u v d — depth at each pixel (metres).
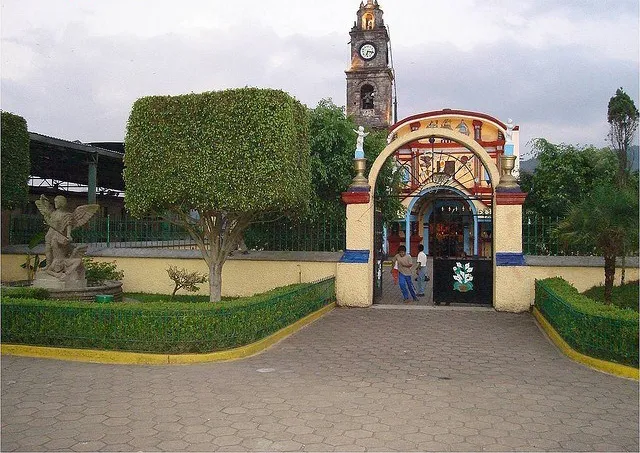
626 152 26.36
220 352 8.47
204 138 10.91
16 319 8.98
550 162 27.31
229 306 8.73
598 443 5.22
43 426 5.59
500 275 13.03
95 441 5.22
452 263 14.02
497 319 12.09
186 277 13.59
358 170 14.17
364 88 40.19
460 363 8.23
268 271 14.53
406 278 15.01
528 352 8.99
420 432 5.45
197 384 7.06
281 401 6.36
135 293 15.44
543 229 13.98
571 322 8.81
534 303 12.99
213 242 11.91
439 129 13.82
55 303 8.95
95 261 15.65
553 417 5.90
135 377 7.42
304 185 12.36
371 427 5.57
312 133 17.25
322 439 5.27
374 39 40.03
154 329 8.41
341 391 6.75
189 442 5.20
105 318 8.60
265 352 8.98
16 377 7.41
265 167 10.62
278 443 5.18
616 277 12.94
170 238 18.55
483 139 31.78
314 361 8.34
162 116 11.23
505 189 13.25
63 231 12.92
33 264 16.12
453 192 29.41
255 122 10.73
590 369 7.92
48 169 23.97
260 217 12.87
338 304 13.81
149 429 5.52
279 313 10.20
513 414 5.98
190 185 10.88
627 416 5.95
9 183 15.16
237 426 5.59
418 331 10.73
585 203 11.16
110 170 25.39
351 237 13.92
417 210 34.31
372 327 11.15
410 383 7.13
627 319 7.66
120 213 30.38
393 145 14.12
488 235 27.55
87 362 8.32
